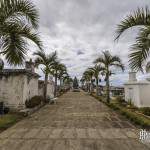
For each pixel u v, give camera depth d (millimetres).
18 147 6445
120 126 9727
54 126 9797
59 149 6227
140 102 17797
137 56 7270
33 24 8234
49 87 30422
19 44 7992
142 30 7441
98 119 11930
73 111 15930
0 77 16734
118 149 6195
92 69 35281
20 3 7977
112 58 21484
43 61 21562
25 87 16984
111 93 37781
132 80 21328
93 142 6953
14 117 11891
